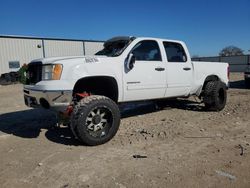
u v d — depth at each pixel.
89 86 5.91
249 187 3.54
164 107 8.81
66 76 5.17
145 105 9.34
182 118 7.33
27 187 3.69
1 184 3.80
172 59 7.17
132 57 6.01
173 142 5.31
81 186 3.66
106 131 5.36
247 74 14.60
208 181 3.70
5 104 11.27
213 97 7.95
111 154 4.76
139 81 6.27
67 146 5.28
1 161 4.62
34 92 5.44
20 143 5.59
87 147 5.17
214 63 8.40
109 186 3.63
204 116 7.51
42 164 4.41
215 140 5.37
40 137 5.97
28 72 5.86
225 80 8.74
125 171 4.06
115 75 5.81
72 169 4.18
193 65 7.67
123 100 6.13
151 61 6.56
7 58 29.52
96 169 4.16
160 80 6.71
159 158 4.52
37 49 31.75
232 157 4.49
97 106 5.17
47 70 5.30
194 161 4.36
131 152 4.83
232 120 6.92
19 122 7.51
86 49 36.19
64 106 5.20
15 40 30.05
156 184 3.64
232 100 10.40
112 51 6.47
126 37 6.38
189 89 7.57
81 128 5.05
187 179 3.76
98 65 5.55
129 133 6.03
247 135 5.65
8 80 24.30
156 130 6.15
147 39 6.56
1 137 6.05
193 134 5.80
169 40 7.11
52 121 7.43
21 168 4.30
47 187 3.67
